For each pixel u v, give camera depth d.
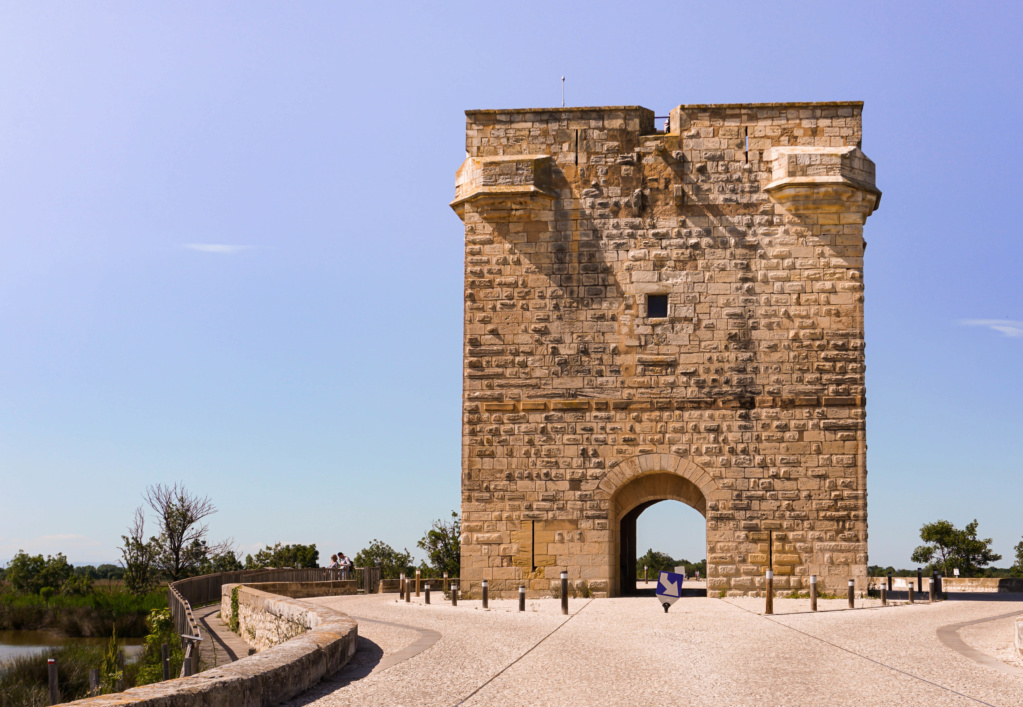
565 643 19.83
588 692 14.15
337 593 43.03
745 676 15.59
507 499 33.50
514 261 34.31
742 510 32.62
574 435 33.47
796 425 32.75
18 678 33.34
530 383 33.81
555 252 34.16
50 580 79.81
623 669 16.31
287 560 83.25
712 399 33.09
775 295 33.25
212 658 25.33
